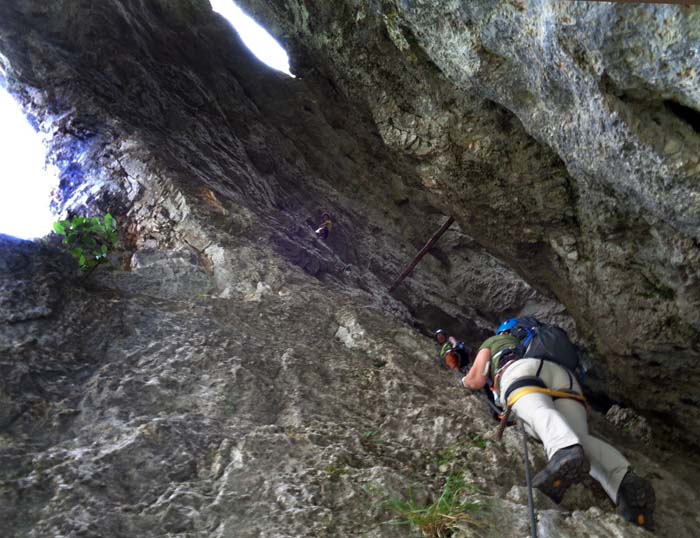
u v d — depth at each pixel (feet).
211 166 23.39
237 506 8.70
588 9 10.29
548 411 10.69
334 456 10.06
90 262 12.94
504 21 12.42
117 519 8.09
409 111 18.65
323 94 35.40
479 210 20.11
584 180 15.98
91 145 20.66
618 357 21.40
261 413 11.19
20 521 7.73
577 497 11.09
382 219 33.86
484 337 31.19
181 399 10.81
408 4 14.17
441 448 11.44
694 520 12.27
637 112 11.51
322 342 14.47
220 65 32.53
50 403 9.76
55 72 22.52
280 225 22.22
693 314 17.34
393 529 8.82
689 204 12.32
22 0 23.79
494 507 9.44
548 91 13.15
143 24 29.07
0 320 10.83
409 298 29.63
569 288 21.07
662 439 22.16
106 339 11.66
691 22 9.33
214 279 16.14
